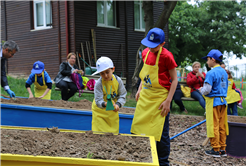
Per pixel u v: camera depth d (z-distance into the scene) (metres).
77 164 2.13
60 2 12.17
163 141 3.26
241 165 4.35
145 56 3.36
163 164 3.27
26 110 4.61
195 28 22.58
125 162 2.14
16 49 5.02
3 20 13.80
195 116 7.61
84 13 12.23
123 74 13.54
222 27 22.11
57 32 12.34
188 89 8.18
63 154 2.32
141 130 3.29
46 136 2.73
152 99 3.26
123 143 2.71
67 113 4.72
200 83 8.05
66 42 12.00
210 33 22.75
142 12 14.72
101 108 3.62
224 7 22.70
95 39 12.50
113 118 3.64
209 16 22.80
